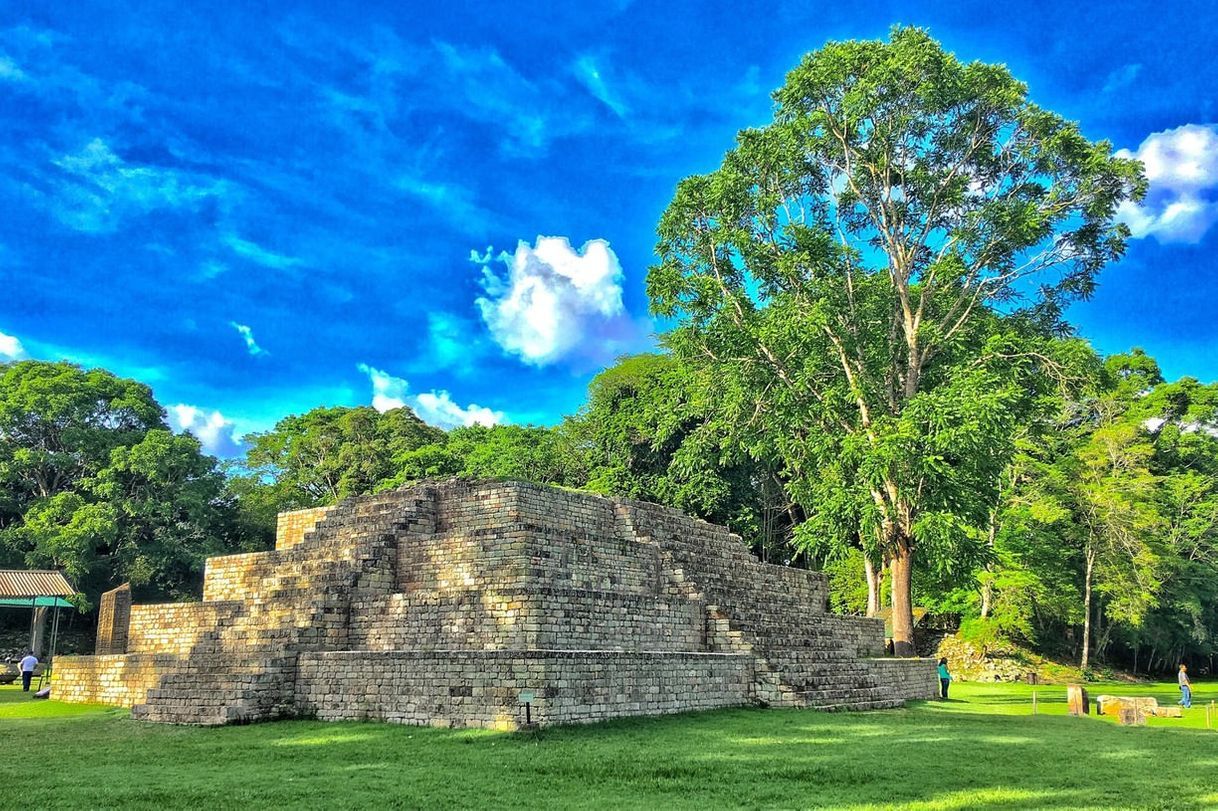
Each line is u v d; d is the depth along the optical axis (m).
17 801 11.95
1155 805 11.70
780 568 35.12
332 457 68.69
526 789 12.75
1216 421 63.28
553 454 64.81
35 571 43.53
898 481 31.52
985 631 48.84
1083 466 52.12
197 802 11.84
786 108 35.25
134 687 26.66
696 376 39.97
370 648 24.62
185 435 59.66
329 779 13.55
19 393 56.62
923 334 34.41
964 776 14.02
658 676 21.42
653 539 31.19
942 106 33.31
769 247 34.75
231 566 32.31
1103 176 32.69
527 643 21.78
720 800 12.01
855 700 26.42
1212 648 58.38
